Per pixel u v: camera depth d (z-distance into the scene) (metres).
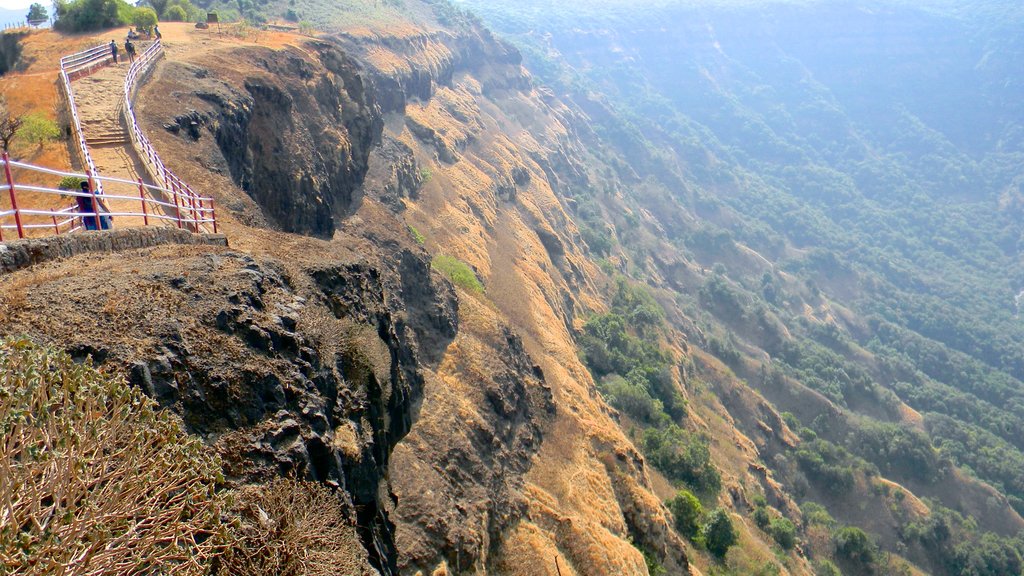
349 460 14.30
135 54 42.88
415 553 26.69
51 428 6.70
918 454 99.44
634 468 46.81
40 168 13.34
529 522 35.62
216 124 36.19
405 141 89.56
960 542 84.62
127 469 7.22
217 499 8.29
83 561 6.57
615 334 83.19
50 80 36.38
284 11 120.06
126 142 30.45
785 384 110.75
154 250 16.19
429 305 46.06
